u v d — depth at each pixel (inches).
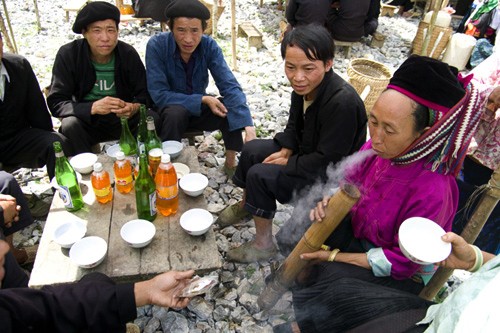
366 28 254.8
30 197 118.1
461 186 92.8
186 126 123.3
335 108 85.0
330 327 64.4
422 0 329.7
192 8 109.7
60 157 78.3
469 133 59.6
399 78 58.0
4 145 109.6
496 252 95.5
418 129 58.7
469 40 225.5
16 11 277.9
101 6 104.5
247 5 322.0
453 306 38.8
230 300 93.0
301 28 81.6
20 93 107.0
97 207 83.3
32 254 97.9
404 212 67.3
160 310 88.6
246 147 108.5
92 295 55.9
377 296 60.8
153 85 123.3
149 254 73.6
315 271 77.4
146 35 250.1
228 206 117.4
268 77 205.8
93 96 124.4
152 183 78.4
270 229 101.3
